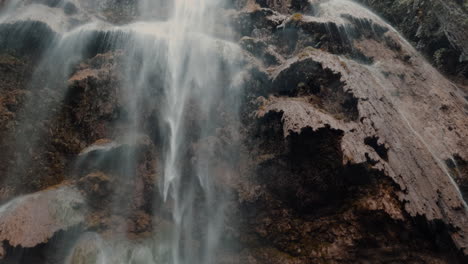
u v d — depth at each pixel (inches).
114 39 270.7
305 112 215.6
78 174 216.8
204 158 247.9
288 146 213.9
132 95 255.4
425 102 283.1
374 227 182.4
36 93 227.9
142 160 237.9
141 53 275.3
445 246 182.7
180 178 243.9
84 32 263.4
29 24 241.9
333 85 239.1
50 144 218.7
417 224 180.7
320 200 204.2
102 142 227.1
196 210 234.7
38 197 188.9
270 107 240.2
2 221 167.6
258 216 222.2
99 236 202.1
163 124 259.6
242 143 252.8
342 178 195.8
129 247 204.2
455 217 195.6
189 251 221.5
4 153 203.5
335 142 199.3
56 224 181.2
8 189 198.4
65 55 251.8
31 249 165.9
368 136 204.7
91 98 237.3
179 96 274.4
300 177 212.1
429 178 206.2
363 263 181.9
